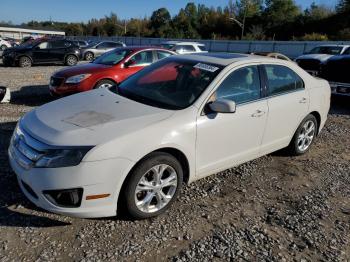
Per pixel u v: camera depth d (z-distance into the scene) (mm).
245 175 4828
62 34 87562
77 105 3918
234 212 3883
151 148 3389
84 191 3146
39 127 3416
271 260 3152
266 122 4590
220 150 4109
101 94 4355
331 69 9773
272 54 14359
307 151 5793
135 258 3061
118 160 3203
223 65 4309
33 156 3193
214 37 78188
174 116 3684
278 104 4730
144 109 3773
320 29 70188
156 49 9555
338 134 7141
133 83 4586
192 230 3506
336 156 5816
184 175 3932
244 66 4430
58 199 3189
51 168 3096
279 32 76125
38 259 2975
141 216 3543
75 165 3086
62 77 8508
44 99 9266
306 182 4758
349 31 59969
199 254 3166
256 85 4520
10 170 4465
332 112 9211
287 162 5379
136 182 3389
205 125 3842
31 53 19078
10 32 78938
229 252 3217
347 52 16688
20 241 3180
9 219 3477
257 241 3404
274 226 3672
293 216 3877
